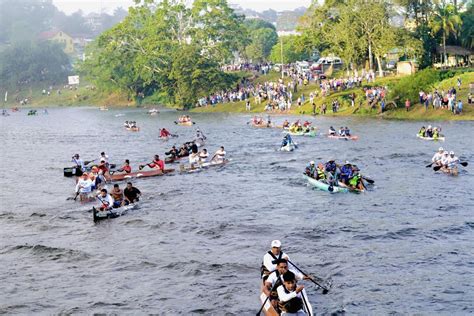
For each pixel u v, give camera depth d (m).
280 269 19.36
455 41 120.81
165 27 158.62
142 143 79.44
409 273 25.72
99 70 184.62
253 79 149.88
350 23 116.62
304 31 131.50
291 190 43.59
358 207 37.66
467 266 26.28
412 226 32.75
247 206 39.09
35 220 37.19
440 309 22.27
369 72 112.69
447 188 42.34
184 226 34.47
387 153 59.34
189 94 146.25
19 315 22.98
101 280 26.25
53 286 25.75
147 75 160.38
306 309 19.36
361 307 22.62
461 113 87.12
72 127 112.62
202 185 46.59
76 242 32.00
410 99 96.31
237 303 23.42
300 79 128.75
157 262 28.20
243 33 163.00
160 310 23.05
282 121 98.88
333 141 70.25
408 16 118.19
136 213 37.91
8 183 51.41
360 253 28.52
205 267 27.30
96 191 44.38
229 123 102.94
